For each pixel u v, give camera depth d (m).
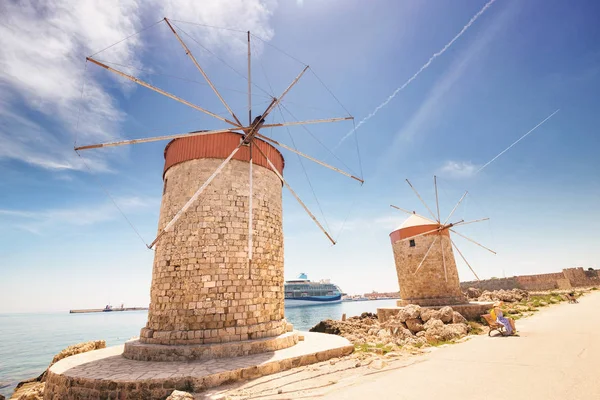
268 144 15.91
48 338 43.44
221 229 13.02
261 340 11.71
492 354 8.95
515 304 27.53
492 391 5.59
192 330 11.51
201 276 12.25
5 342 39.28
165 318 12.04
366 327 24.72
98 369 9.45
